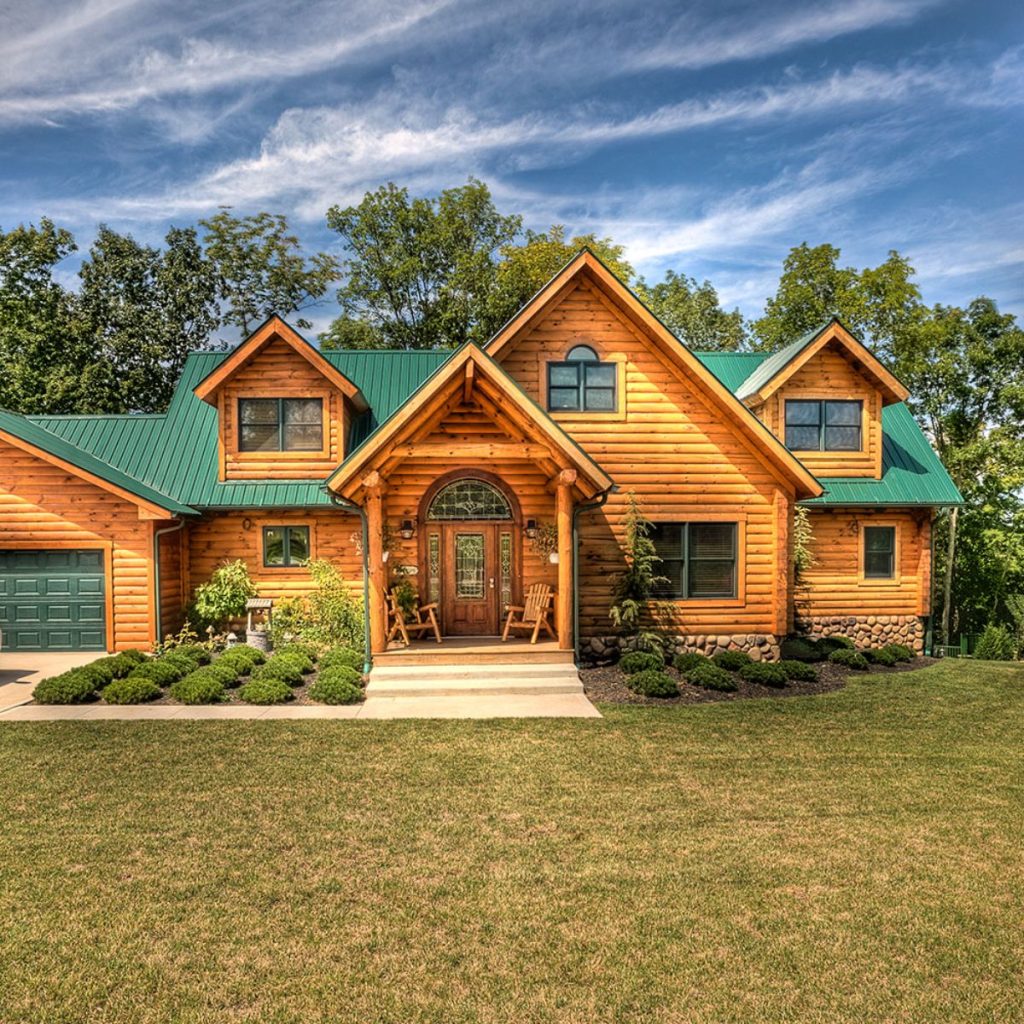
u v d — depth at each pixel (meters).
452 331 34.19
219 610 14.96
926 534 17.06
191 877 5.33
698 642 13.90
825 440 16.73
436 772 7.64
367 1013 3.85
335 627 14.34
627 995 4.02
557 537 13.63
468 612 14.20
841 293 26.02
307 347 15.59
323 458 15.99
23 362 27.22
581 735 9.09
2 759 8.00
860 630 17.03
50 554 14.71
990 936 4.64
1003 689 12.25
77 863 5.55
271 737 8.89
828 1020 3.84
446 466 14.05
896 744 8.82
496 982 4.12
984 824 6.40
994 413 25.33
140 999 3.96
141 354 29.17
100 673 11.38
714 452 13.91
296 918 4.78
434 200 35.44
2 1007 3.89
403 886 5.21
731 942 4.54
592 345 13.82
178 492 15.74
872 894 5.15
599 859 5.65
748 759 8.17
